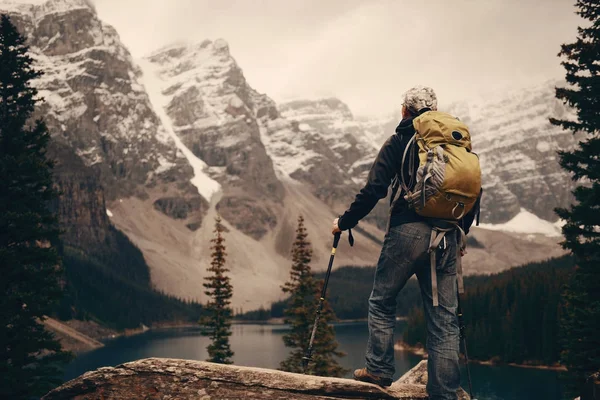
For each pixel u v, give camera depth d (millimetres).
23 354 28094
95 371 5797
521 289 132625
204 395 5637
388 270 5848
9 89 31891
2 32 31641
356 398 5742
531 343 127438
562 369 117312
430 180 5320
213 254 46250
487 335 132250
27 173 29734
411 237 5625
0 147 30891
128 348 185375
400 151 5625
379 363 5918
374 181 5621
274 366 122250
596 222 20984
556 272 135500
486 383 100125
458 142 5426
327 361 42875
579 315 23422
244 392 5629
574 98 20750
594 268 21922
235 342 194125
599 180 21250
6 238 29281
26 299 27828
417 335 154500
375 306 6000
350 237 5906
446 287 5770
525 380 103625
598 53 20656
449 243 5660
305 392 5656
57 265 30000
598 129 20766
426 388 5980
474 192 5391
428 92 5891
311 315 43438
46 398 5812
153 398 5660
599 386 6773
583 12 21031
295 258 45000
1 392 27234
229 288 45906
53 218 30422
